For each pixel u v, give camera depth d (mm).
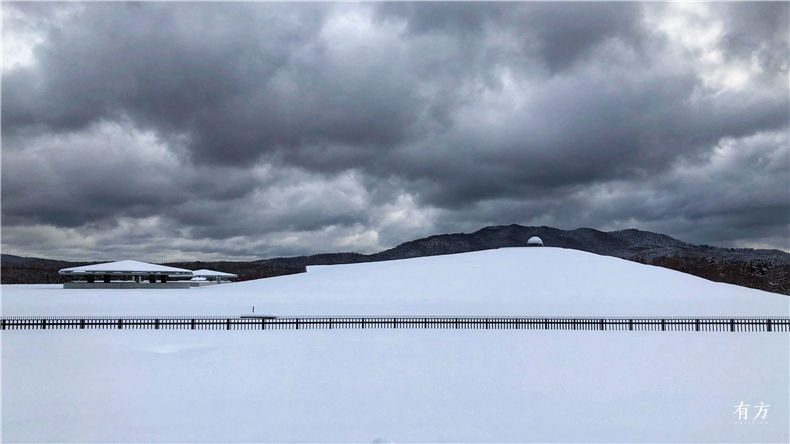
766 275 167625
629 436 15734
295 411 18422
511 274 85500
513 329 41969
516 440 15430
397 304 63688
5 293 91438
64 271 106812
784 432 16047
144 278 128375
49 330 40719
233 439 15562
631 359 28438
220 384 22406
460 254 107875
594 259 96688
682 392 20906
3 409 18734
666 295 72438
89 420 17453
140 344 33688
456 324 42531
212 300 71812
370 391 21203
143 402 19594
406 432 16172
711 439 15469
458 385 22234
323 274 103625
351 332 40000
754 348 32250
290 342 34625
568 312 54656
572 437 15672
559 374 24422
